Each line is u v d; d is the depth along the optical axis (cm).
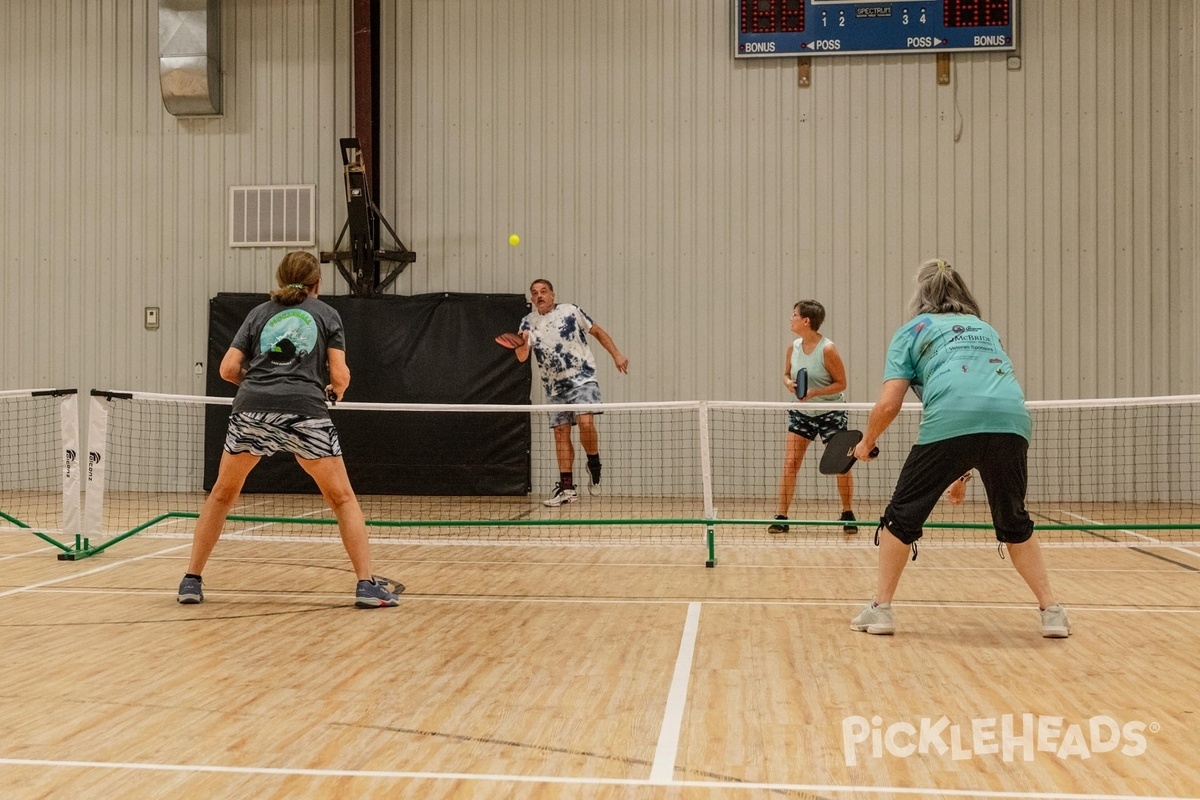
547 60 1126
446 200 1138
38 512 916
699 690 328
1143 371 1054
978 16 1064
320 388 463
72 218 1180
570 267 1124
